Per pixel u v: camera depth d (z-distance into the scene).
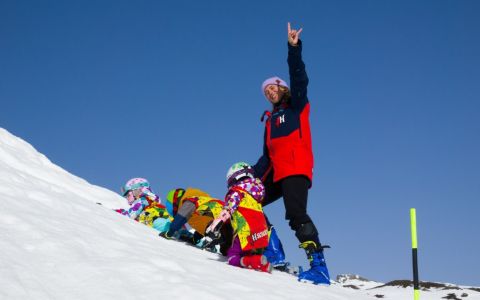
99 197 9.23
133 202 7.52
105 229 5.12
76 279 3.53
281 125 5.46
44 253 3.83
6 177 5.82
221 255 5.86
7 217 4.32
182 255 4.95
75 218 5.14
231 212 5.20
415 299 4.84
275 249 5.86
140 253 4.30
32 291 3.24
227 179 5.48
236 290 3.82
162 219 6.89
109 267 3.76
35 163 9.42
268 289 4.08
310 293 4.34
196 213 6.37
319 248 5.15
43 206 5.18
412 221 4.99
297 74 5.38
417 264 4.88
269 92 5.76
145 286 3.56
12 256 3.63
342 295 4.69
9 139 9.84
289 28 5.36
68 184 9.09
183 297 3.45
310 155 5.41
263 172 5.79
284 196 5.31
